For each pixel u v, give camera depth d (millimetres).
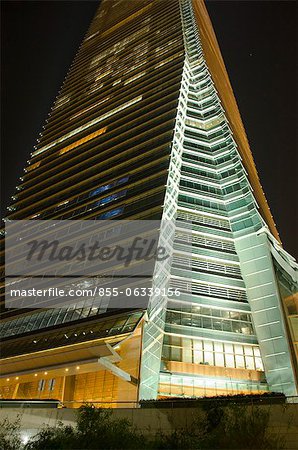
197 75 74375
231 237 51500
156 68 80562
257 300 45125
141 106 71688
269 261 47406
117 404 33781
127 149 62875
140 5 120750
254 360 41219
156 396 36312
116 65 96062
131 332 34344
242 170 57719
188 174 57438
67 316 42125
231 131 64812
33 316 45938
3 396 42062
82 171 67062
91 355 35594
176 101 65188
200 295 45000
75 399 38094
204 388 38219
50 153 82000
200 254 48625
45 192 70000
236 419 20375
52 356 37125
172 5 106062
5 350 42031
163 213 46469
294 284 45281
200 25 99062
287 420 22188
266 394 25266
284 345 40750
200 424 21984
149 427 23891
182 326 41906
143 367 35250
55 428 23422
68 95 100375
